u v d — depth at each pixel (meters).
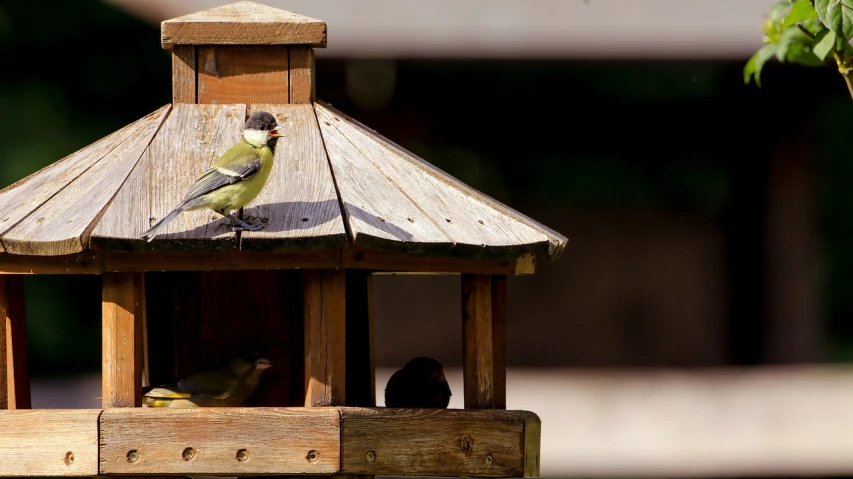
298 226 5.35
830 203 23.55
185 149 6.20
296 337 6.64
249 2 7.40
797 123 19.36
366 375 6.96
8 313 5.98
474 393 6.05
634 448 14.46
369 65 16.52
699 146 20.11
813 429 14.95
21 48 21.31
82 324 21.09
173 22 6.76
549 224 20.48
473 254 5.55
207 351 6.64
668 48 16.53
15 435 5.49
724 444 14.49
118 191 5.74
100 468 5.41
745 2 17.25
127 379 5.59
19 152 20.55
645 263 20.72
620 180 20.19
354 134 6.66
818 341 19.67
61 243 5.20
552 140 19.94
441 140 19.42
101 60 21.55
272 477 5.84
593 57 16.52
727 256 20.62
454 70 17.58
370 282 7.04
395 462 5.63
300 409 5.54
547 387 18.22
